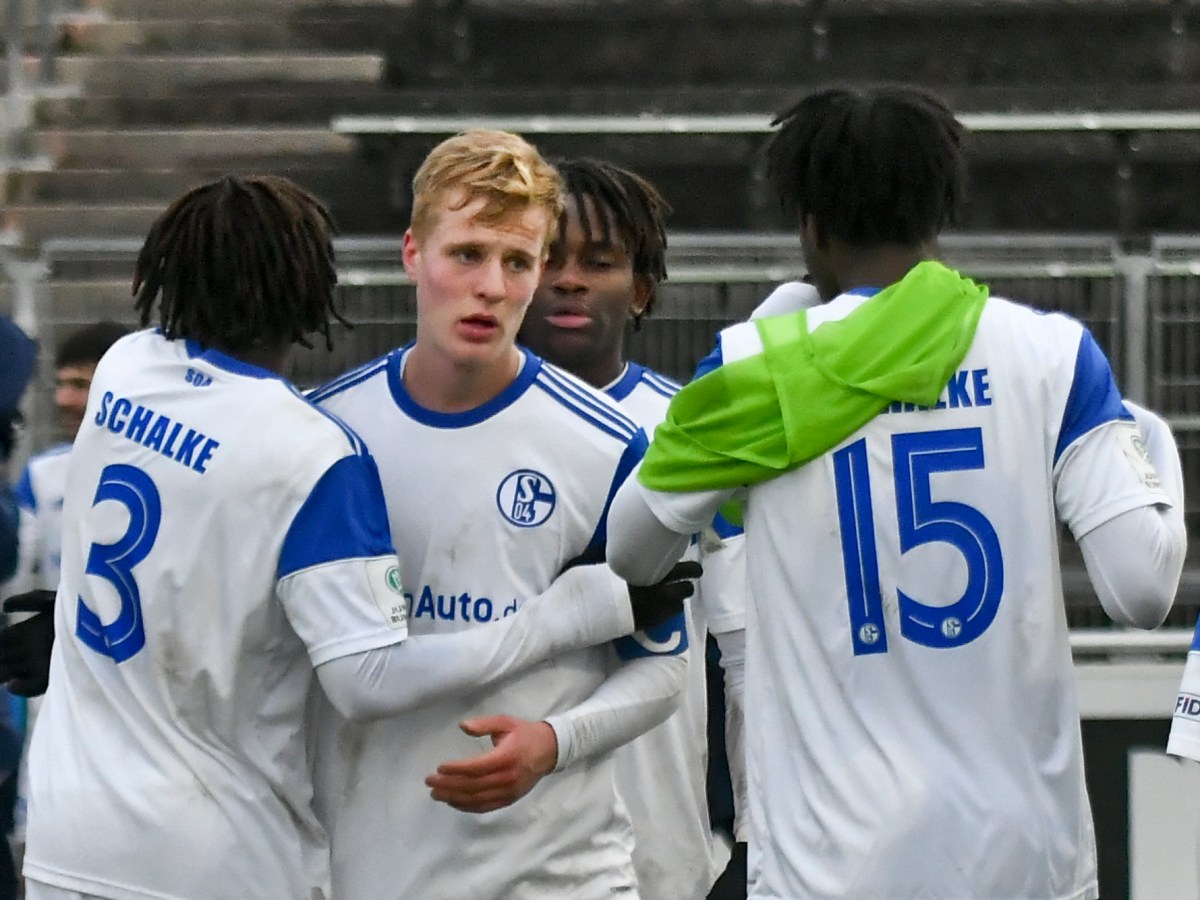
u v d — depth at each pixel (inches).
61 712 361.1
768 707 323.6
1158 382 810.2
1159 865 584.7
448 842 367.2
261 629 351.3
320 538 345.7
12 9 1376.7
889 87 333.4
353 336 828.0
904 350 313.4
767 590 322.0
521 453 371.2
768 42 1414.9
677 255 840.3
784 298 411.2
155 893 345.7
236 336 362.0
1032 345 318.7
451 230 353.4
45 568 660.7
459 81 1416.1
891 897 308.5
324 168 1290.6
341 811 371.9
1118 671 588.4
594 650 381.1
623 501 331.9
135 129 1357.0
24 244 1101.7
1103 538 310.3
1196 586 805.2
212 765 351.6
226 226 359.3
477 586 369.7
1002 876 308.2
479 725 348.8
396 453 372.2
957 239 847.7
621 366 472.4
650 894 434.9
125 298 887.7
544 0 1430.9
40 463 666.2
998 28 1406.3
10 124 1352.1
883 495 314.3
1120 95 1312.7
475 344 356.8
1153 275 808.9
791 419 314.3
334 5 1451.8
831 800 313.4
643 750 432.5
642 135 1245.1
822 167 325.4
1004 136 1279.5
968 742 311.3
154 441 354.9
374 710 347.3
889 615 314.2
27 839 359.9
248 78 1391.5
